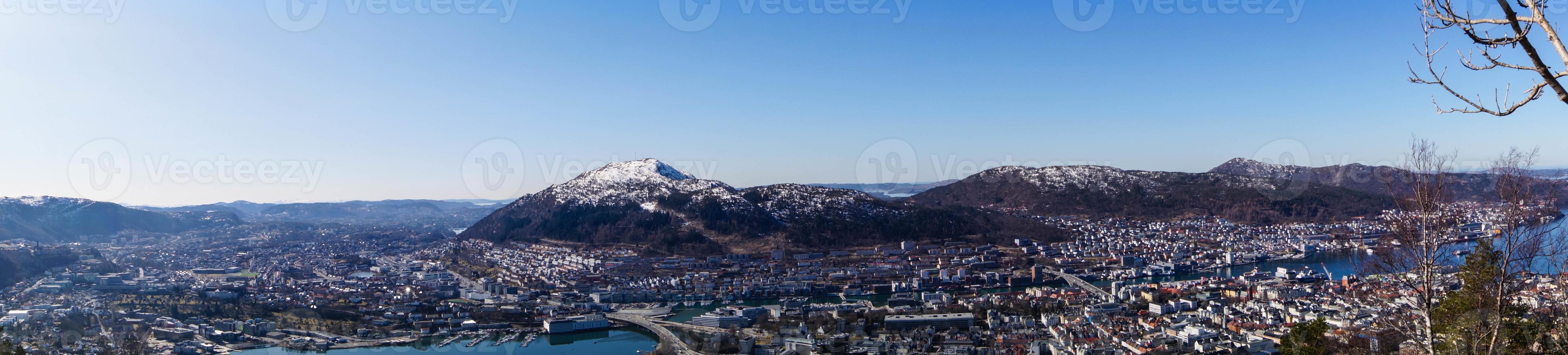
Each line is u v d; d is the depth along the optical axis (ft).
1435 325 103.86
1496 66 35.01
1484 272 97.14
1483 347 102.68
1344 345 137.80
